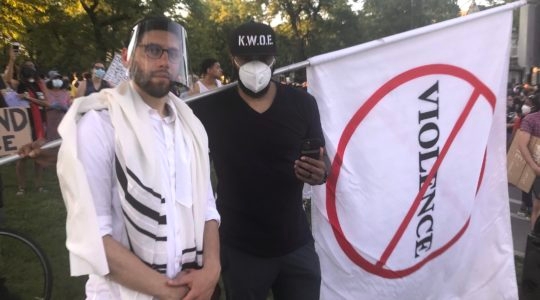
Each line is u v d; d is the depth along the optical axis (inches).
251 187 89.6
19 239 135.9
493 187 129.4
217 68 281.7
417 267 118.2
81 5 877.2
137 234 58.8
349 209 108.1
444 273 124.2
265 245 90.9
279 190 90.0
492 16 118.1
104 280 61.4
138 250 59.4
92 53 852.0
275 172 89.0
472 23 115.3
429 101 113.0
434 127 114.7
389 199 111.4
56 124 314.5
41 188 276.7
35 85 303.9
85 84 321.4
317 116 94.7
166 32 63.5
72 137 56.1
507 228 132.0
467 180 121.6
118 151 58.4
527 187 199.6
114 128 58.7
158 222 59.1
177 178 62.4
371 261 112.3
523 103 419.5
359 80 104.6
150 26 63.1
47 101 306.3
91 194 55.7
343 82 103.3
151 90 62.0
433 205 118.0
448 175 118.8
